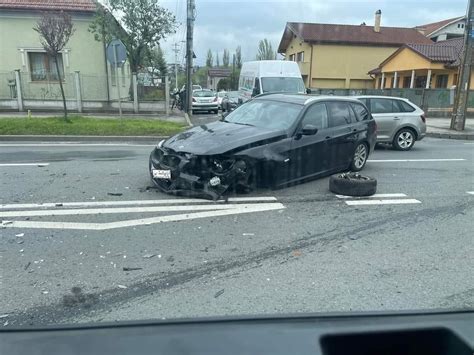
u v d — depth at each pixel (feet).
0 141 39.68
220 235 15.89
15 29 65.41
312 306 10.91
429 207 20.24
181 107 80.84
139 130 44.57
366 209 19.69
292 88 56.18
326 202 20.58
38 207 18.90
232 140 20.43
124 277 12.37
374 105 38.68
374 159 33.81
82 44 67.05
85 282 12.03
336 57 139.44
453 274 12.99
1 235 15.47
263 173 20.90
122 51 44.86
